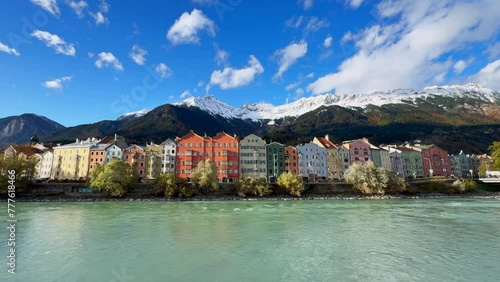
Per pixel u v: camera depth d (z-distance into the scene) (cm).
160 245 2659
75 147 11650
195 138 11300
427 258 2267
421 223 3862
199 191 8669
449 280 1817
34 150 13750
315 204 6738
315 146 12394
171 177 8481
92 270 1989
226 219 4219
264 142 11631
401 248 2569
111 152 11338
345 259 2252
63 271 1966
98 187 8106
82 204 6769
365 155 13100
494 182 10288
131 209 5612
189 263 2148
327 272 1964
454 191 9762
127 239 2894
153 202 7362
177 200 7988
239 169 11225
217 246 2630
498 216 4516
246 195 8781
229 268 2044
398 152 14675
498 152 10225
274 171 11512
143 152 11362
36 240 2839
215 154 11200
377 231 3316
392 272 1959
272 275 1909
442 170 15175
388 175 9400
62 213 4928
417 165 14738
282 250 2505
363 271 1981
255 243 2747
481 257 2288
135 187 8606
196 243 2739
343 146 13175
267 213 4953
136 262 2169
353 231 3322
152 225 3688
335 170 12450
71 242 2758
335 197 8662
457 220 4112
